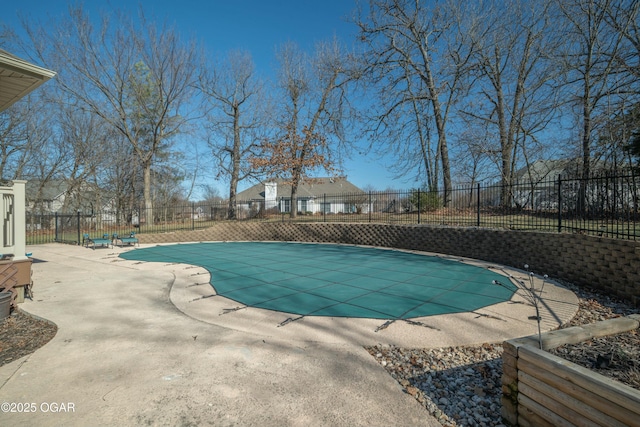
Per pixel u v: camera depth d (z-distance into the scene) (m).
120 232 17.78
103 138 26.55
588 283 6.54
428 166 24.78
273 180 23.25
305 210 38.56
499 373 3.21
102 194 28.95
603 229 7.73
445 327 4.43
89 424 2.38
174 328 4.41
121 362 3.37
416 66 22.47
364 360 3.45
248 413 2.53
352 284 7.01
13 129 23.11
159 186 32.28
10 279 5.37
